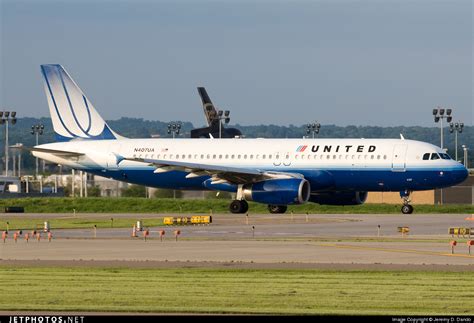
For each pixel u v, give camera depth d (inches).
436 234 6815.9
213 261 4955.7
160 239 6353.3
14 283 4119.1
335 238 6412.4
